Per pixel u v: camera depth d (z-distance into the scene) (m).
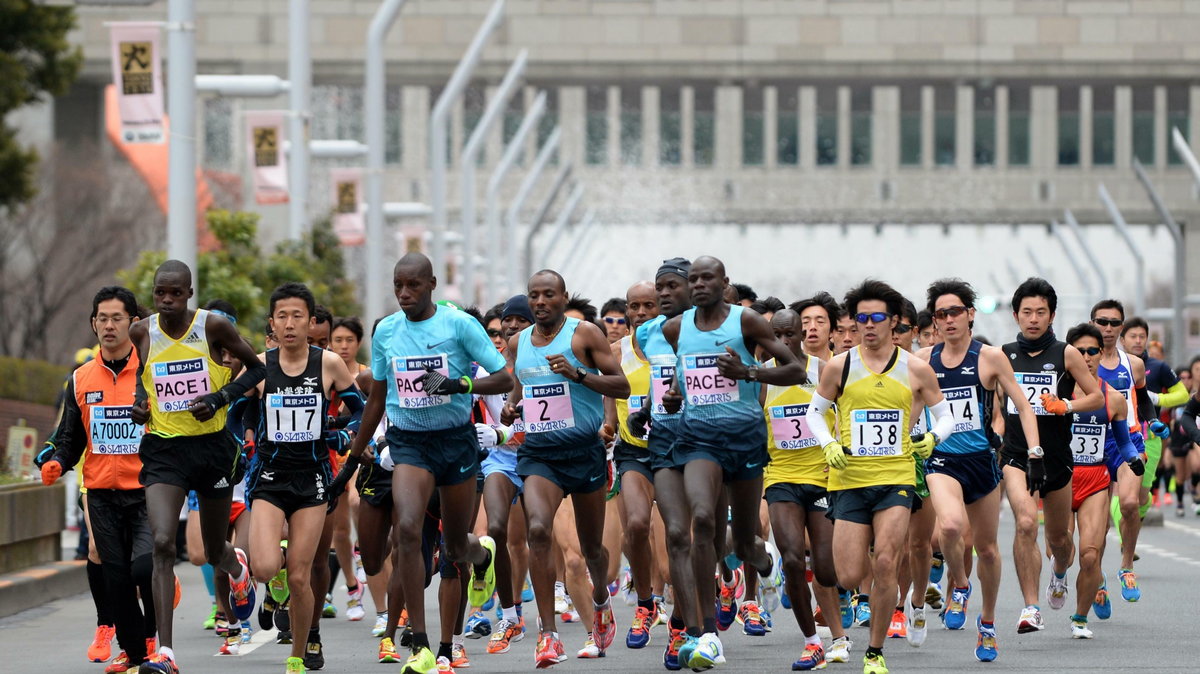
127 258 189.62
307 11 91.69
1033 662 39.00
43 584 56.69
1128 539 50.62
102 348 38.31
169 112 65.38
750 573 45.81
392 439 36.06
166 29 65.44
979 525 39.59
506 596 43.16
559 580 51.88
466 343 35.75
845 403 36.38
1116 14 196.25
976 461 39.62
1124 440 48.16
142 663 36.38
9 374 131.25
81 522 64.19
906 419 36.12
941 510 38.84
